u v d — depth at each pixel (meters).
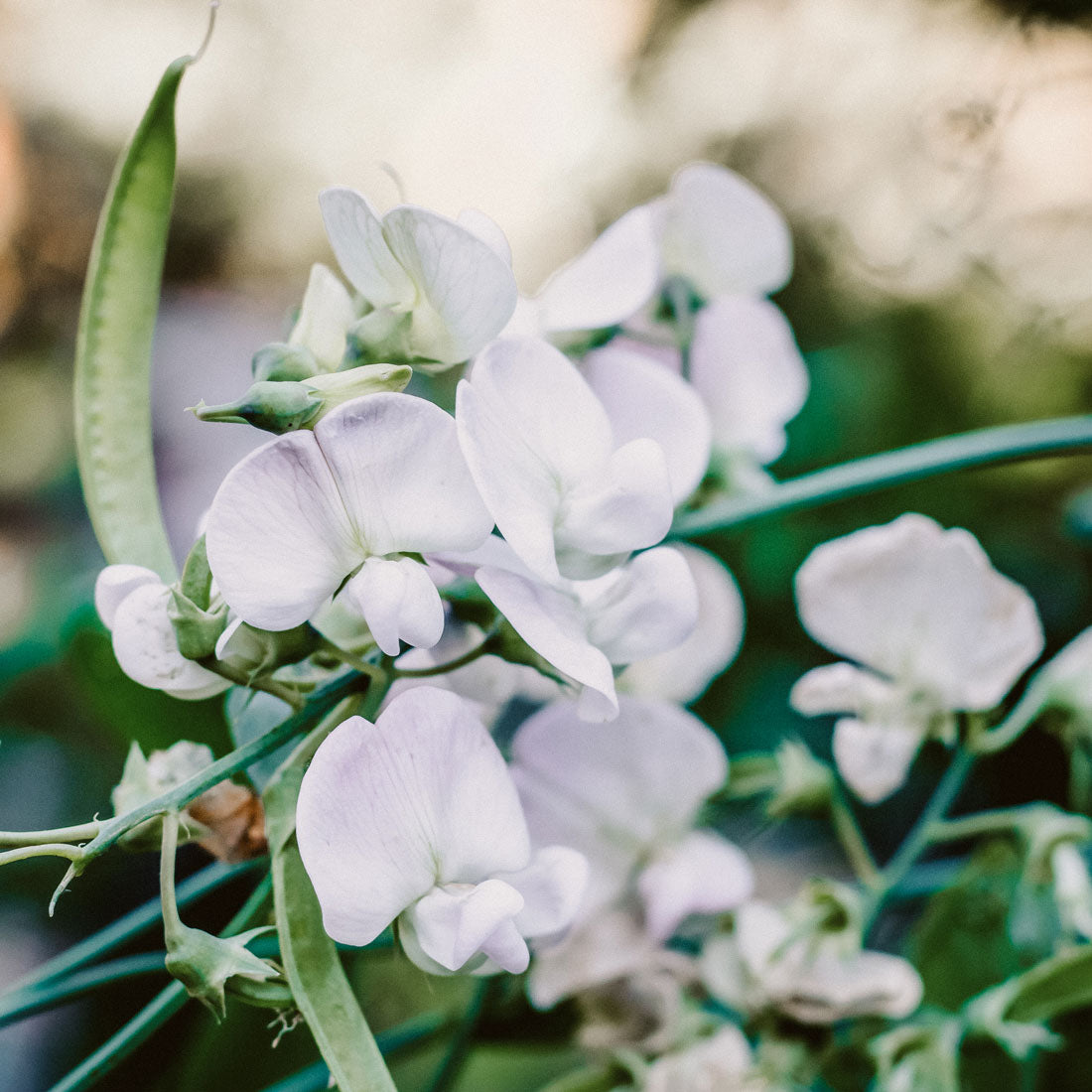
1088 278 0.52
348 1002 0.25
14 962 0.49
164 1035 0.33
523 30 0.97
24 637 0.57
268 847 0.27
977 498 0.55
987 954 0.33
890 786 0.32
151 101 0.28
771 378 0.35
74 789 0.53
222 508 0.25
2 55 1.09
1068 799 0.44
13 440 0.81
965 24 0.59
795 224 0.63
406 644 0.26
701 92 0.78
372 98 1.03
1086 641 0.33
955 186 0.53
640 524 0.27
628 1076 0.32
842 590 0.33
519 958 0.25
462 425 0.26
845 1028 0.32
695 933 0.32
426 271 0.27
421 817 0.26
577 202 0.86
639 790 0.31
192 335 0.71
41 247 1.01
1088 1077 0.33
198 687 0.26
